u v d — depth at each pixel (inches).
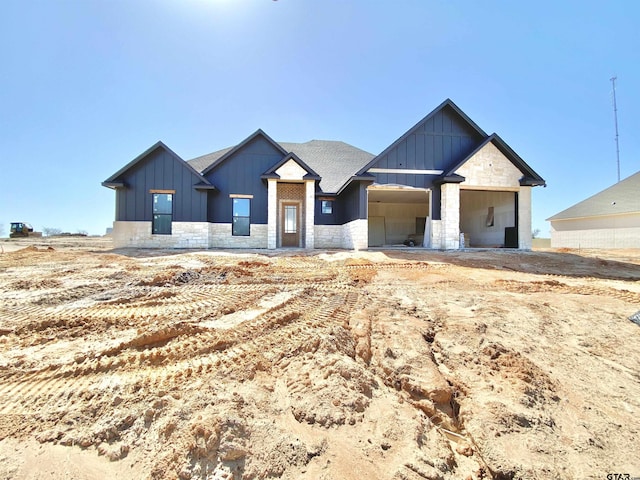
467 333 180.1
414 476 88.3
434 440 105.5
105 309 209.6
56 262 397.7
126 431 97.4
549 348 167.0
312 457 92.2
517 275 350.3
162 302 229.0
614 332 185.2
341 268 384.8
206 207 633.0
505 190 629.0
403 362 148.4
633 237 838.5
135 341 158.7
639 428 114.1
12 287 261.0
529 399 124.6
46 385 120.6
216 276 326.6
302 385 124.9
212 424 96.1
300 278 323.3
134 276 311.6
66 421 100.8
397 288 283.0
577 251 674.2
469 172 601.3
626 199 884.0
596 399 128.9
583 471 96.3
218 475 84.0
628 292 268.8
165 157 623.8
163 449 90.8
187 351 150.4
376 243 933.2
